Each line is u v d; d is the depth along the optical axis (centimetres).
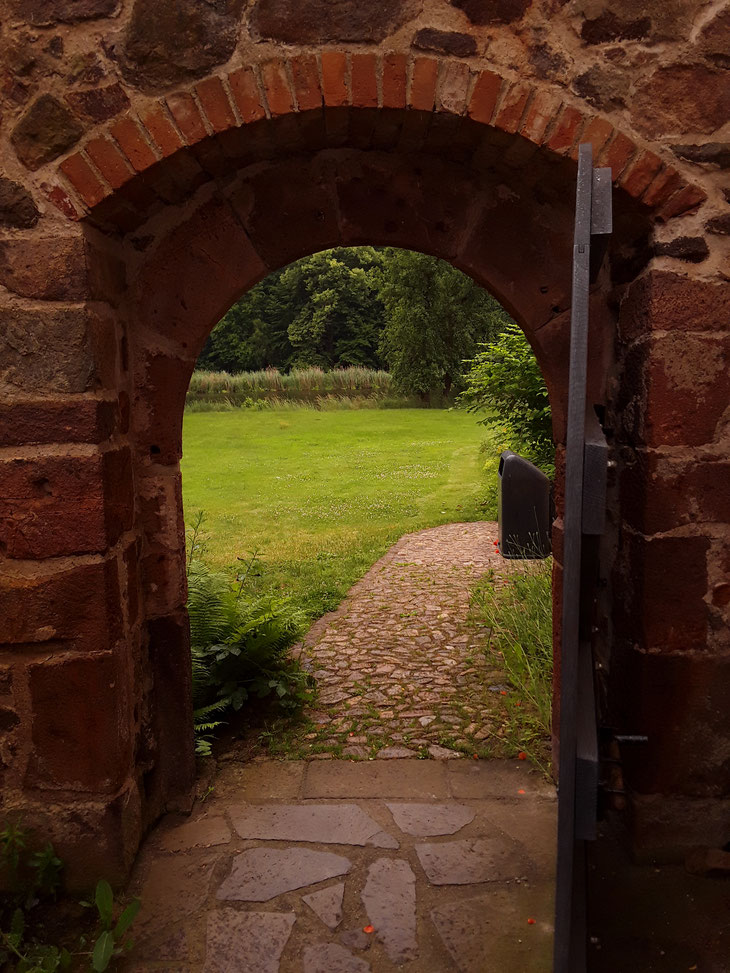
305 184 261
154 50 214
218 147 227
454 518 847
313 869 245
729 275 225
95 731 231
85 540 225
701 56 219
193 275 264
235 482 1116
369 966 204
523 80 218
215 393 2447
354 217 265
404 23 214
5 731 231
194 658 355
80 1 214
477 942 212
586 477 158
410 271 2378
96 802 234
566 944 166
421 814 277
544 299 266
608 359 265
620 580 257
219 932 218
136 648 261
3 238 217
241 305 3869
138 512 269
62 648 229
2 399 219
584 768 159
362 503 942
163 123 216
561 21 217
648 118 220
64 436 221
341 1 213
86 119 216
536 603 450
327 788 298
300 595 568
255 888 236
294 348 3828
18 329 218
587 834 162
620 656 258
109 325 239
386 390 2544
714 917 223
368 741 338
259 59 214
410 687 398
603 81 218
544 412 601
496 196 262
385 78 215
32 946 213
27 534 224
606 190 164
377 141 246
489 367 631
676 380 227
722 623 237
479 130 224
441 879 239
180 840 263
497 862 247
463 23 216
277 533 798
